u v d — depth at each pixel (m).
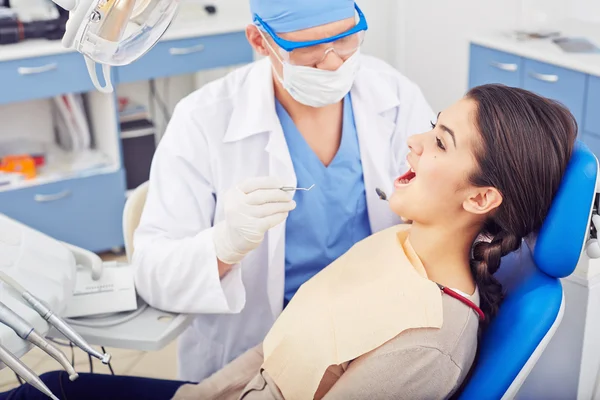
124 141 3.19
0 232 1.29
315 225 1.58
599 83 2.49
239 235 1.32
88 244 3.14
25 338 1.12
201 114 1.57
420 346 1.16
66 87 2.88
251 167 1.57
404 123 1.70
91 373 1.51
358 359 1.22
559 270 1.19
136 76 3.00
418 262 1.26
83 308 1.38
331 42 1.40
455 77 3.62
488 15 3.37
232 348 1.67
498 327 1.24
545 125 1.15
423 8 3.67
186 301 1.41
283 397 1.28
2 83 2.76
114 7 1.02
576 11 3.17
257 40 1.51
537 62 2.75
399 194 1.28
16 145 3.21
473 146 1.17
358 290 1.28
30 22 2.83
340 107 1.60
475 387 1.18
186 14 3.16
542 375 1.50
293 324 1.33
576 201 1.14
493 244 1.23
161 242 1.47
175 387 1.48
